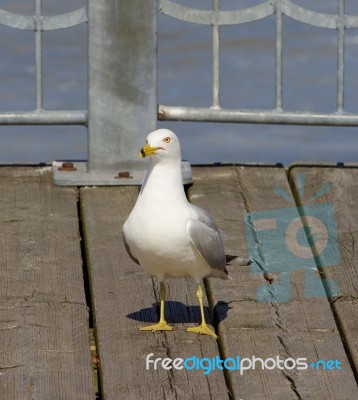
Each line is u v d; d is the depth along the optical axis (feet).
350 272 31.27
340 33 36.27
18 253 31.63
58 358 26.63
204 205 34.86
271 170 37.37
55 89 56.34
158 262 27.27
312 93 56.13
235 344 27.45
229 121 36.29
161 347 27.20
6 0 63.77
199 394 25.45
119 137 35.96
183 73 57.82
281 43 36.24
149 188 26.99
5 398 25.07
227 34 61.93
